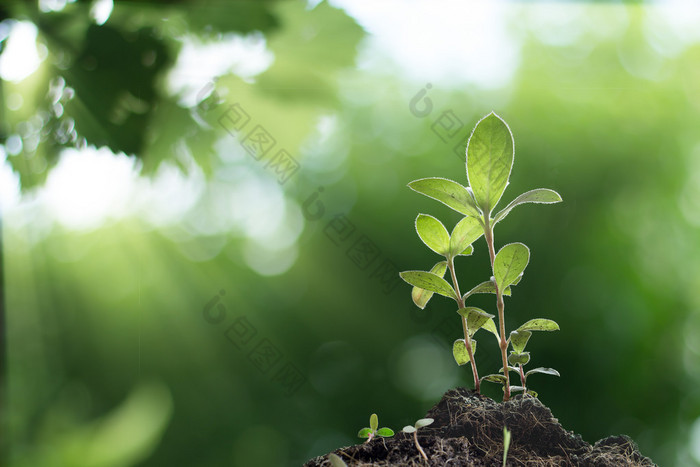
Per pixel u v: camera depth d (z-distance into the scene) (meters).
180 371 2.88
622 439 0.96
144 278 2.87
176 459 2.65
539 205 3.19
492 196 0.95
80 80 1.19
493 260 0.96
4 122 1.21
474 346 0.99
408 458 0.94
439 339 1.32
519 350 0.97
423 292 0.99
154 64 1.20
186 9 1.29
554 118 3.51
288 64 1.51
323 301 3.21
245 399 2.89
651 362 3.13
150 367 2.77
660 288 3.31
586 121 3.51
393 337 3.00
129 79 1.19
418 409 2.88
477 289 0.97
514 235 3.08
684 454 2.95
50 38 1.18
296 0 1.46
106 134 1.21
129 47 1.18
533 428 0.95
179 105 1.31
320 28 1.51
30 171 1.27
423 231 0.97
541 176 3.28
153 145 1.31
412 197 3.34
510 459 0.94
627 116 3.63
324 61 1.53
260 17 1.36
